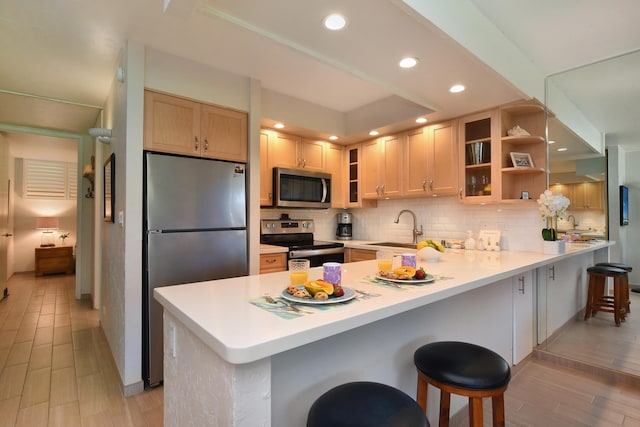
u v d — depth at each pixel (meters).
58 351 2.76
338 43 1.89
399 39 1.86
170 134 2.29
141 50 2.16
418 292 1.30
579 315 2.60
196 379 1.04
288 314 1.02
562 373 2.43
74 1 1.72
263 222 3.68
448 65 2.14
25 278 5.83
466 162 3.04
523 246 2.90
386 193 3.69
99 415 1.89
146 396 2.09
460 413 1.90
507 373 1.20
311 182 3.73
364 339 1.42
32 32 2.03
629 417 1.89
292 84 2.90
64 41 2.13
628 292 2.37
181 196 2.32
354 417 0.94
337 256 3.73
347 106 3.55
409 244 3.67
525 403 2.03
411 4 1.44
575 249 2.62
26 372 2.40
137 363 2.13
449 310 1.88
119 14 1.84
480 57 1.86
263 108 3.03
